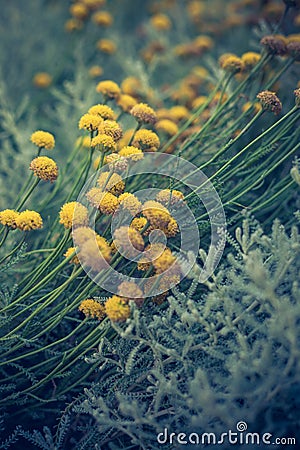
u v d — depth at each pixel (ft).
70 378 1.67
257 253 1.53
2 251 1.83
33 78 2.69
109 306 1.49
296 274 1.55
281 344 1.53
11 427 1.69
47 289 1.73
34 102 2.48
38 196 2.08
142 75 2.21
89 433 1.62
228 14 2.79
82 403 1.55
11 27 2.83
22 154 2.15
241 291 1.56
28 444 1.69
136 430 1.51
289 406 1.48
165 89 2.46
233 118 1.96
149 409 1.55
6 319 1.58
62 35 2.78
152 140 1.69
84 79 2.41
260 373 1.46
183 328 1.59
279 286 1.56
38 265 1.73
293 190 1.79
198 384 1.45
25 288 1.62
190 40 2.80
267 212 1.89
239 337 1.47
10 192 2.02
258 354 1.52
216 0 2.97
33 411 1.67
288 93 2.05
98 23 2.39
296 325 1.49
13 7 2.85
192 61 2.58
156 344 1.52
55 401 1.70
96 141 1.59
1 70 2.54
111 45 2.42
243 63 1.88
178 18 2.90
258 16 2.36
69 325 1.74
